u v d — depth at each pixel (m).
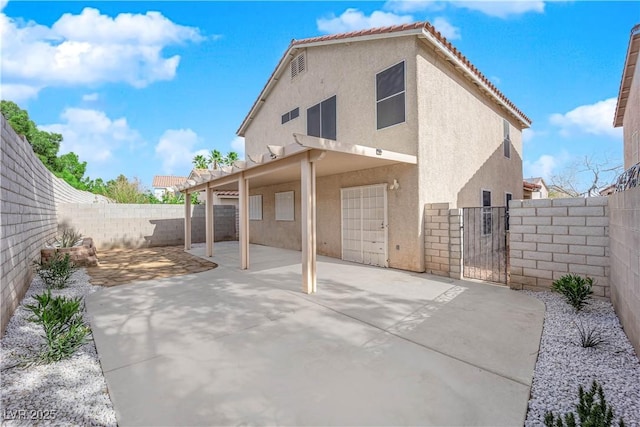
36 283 7.19
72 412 2.82
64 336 3.87
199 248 15.19
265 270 9.48
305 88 13.03
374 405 2.93
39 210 8.38
